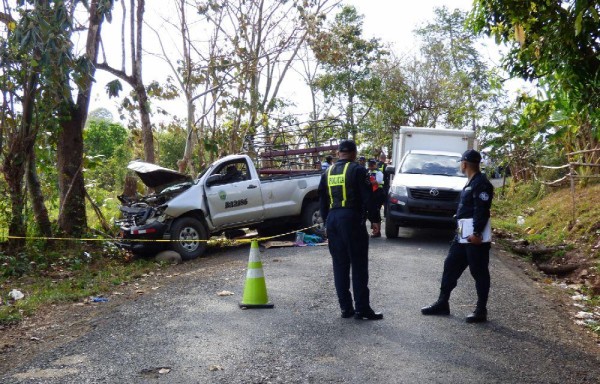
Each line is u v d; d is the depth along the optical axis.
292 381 5.32
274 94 21.73
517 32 7.64
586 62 7.33
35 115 12.23
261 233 14.84
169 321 7.27
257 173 13.91
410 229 15.84
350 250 7.16
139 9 16.09
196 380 5.36
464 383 5.32
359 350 6.12
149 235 12.15
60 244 12.62
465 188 7.33
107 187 25.80
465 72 32.03
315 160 15.53
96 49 14.45
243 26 19.91
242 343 6.36
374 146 36.53
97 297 9.05
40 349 6.41
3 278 10.48
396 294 8.52
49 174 14.56
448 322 7.22
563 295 9.59
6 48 11.33
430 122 38.19
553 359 6.09
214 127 19.38
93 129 38.00
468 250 7.20
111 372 5.59
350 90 34.56
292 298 8.33
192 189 12.66
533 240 14.30
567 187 18.02
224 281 9.65
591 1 6.42
